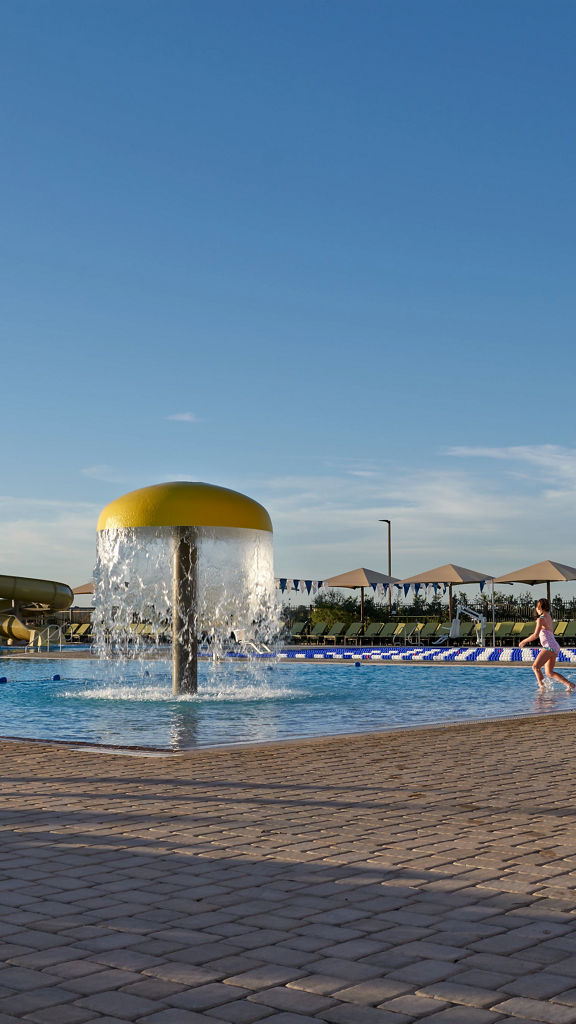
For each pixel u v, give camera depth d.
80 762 7.39
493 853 4.41
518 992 2.81
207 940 3.28
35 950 3.20
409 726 9.93
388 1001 2.76
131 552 14.55
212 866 4.24
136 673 20.64
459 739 8.77
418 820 5.14
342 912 3.57
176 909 3.63
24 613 38.47
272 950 3.18
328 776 6.62
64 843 4.69
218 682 17.75
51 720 11.12
